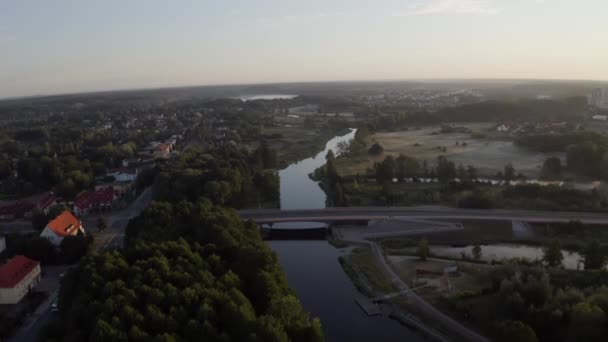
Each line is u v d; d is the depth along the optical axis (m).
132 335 95.38
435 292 148.12
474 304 135.25
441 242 194.00
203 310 105.50
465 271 160.62
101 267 125.56
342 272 172.75
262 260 135.00
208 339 100.00
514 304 125.00
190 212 184.50
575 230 194.75
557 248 156.75
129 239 173.50
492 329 123.25
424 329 130.25
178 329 102.00
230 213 186.12
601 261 153.25
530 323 119.81
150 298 108.56
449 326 129.38
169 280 118.69
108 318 101.69
